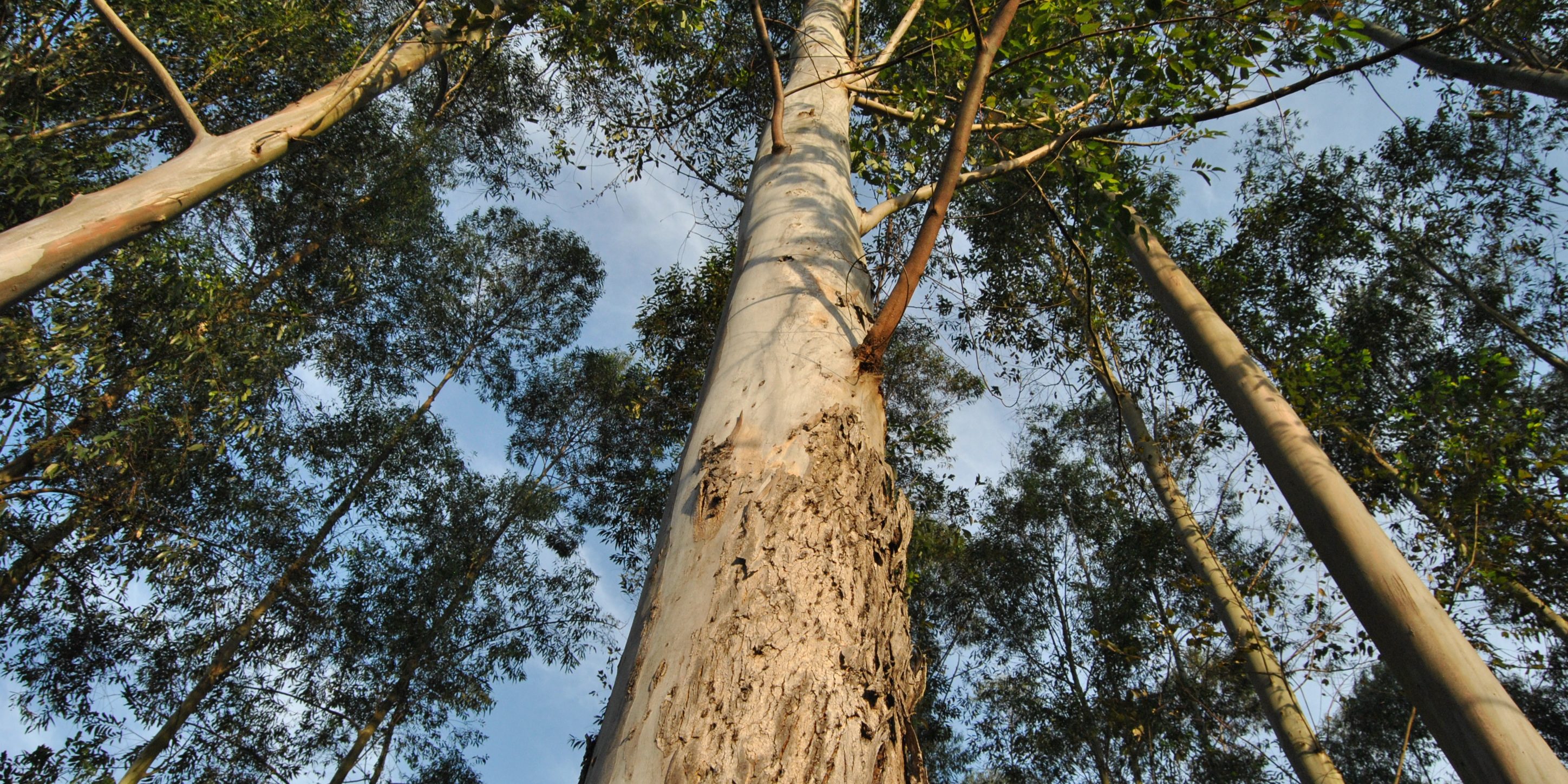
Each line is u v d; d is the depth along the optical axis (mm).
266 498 6797
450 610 7949
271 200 6906
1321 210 7312
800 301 1972
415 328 9148
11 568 4941
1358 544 3166
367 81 3941
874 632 1395
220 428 5180
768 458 1554
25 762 5543
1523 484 4320
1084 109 4160
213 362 4859
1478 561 4328
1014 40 3576
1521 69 4848
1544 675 5480
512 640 8336
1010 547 9125
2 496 4137
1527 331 7234
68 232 2695
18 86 4453
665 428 7016
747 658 1227
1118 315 6797
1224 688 6867
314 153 6707
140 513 5145
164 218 2969
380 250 7711
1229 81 3143
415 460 8547
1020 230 6461
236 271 5312
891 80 4234
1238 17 3078
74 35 4594
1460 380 4684
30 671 5883
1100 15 3502
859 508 1534
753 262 2193
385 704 7445
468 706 8141
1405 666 2895
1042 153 3334
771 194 2502
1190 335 4449
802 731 1159
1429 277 7535
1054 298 6449
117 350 4613
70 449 4348
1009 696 8719
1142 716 6633
